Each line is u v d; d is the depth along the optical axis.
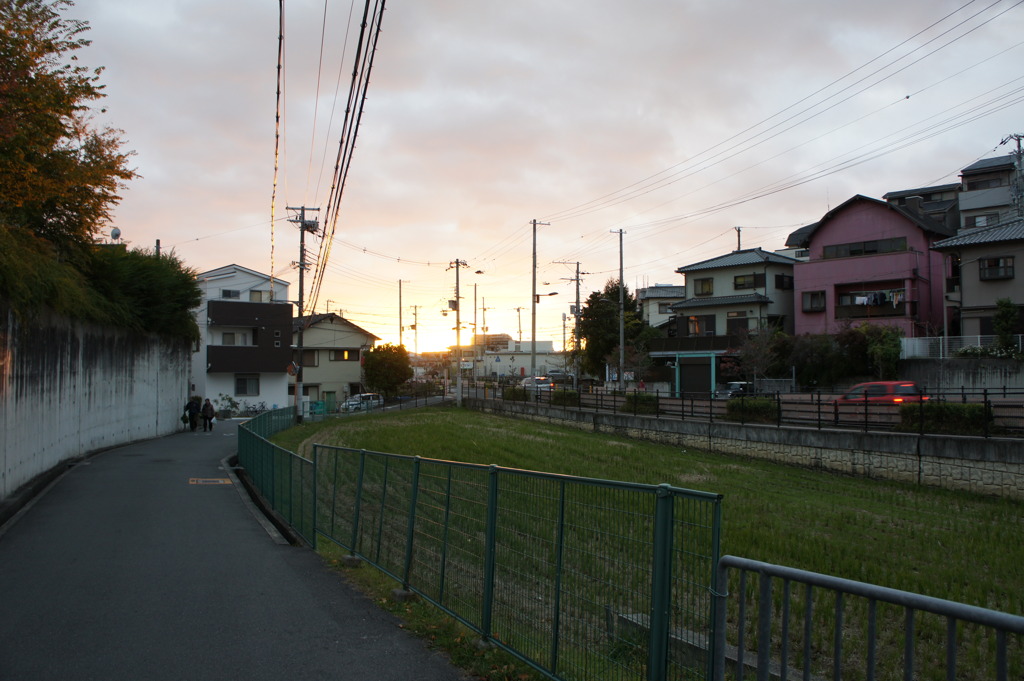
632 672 4.06
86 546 9.63
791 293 48.28
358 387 61.84
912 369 34.72
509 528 5.56
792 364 39.84
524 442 27.91
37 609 6.83
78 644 5.86
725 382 47.09
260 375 51.62
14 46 11.82
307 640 5.97
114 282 22.53
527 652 5.18
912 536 12.62
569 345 76.94
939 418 19.02
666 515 3.89
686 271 50.59
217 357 50.06
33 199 12.87
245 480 17.34
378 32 9.24
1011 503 16.09
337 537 9.94
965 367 32.66
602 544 4.42
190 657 5.56
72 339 17.97
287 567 8.62
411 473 7.50
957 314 39.03
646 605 3.99
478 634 5.95
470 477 6.23
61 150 14.07
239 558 9.09
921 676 5.42
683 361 49.06
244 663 5.43
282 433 30.50
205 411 32.19
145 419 26.47
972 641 5.52
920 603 2.57
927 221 42.09
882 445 19.42
